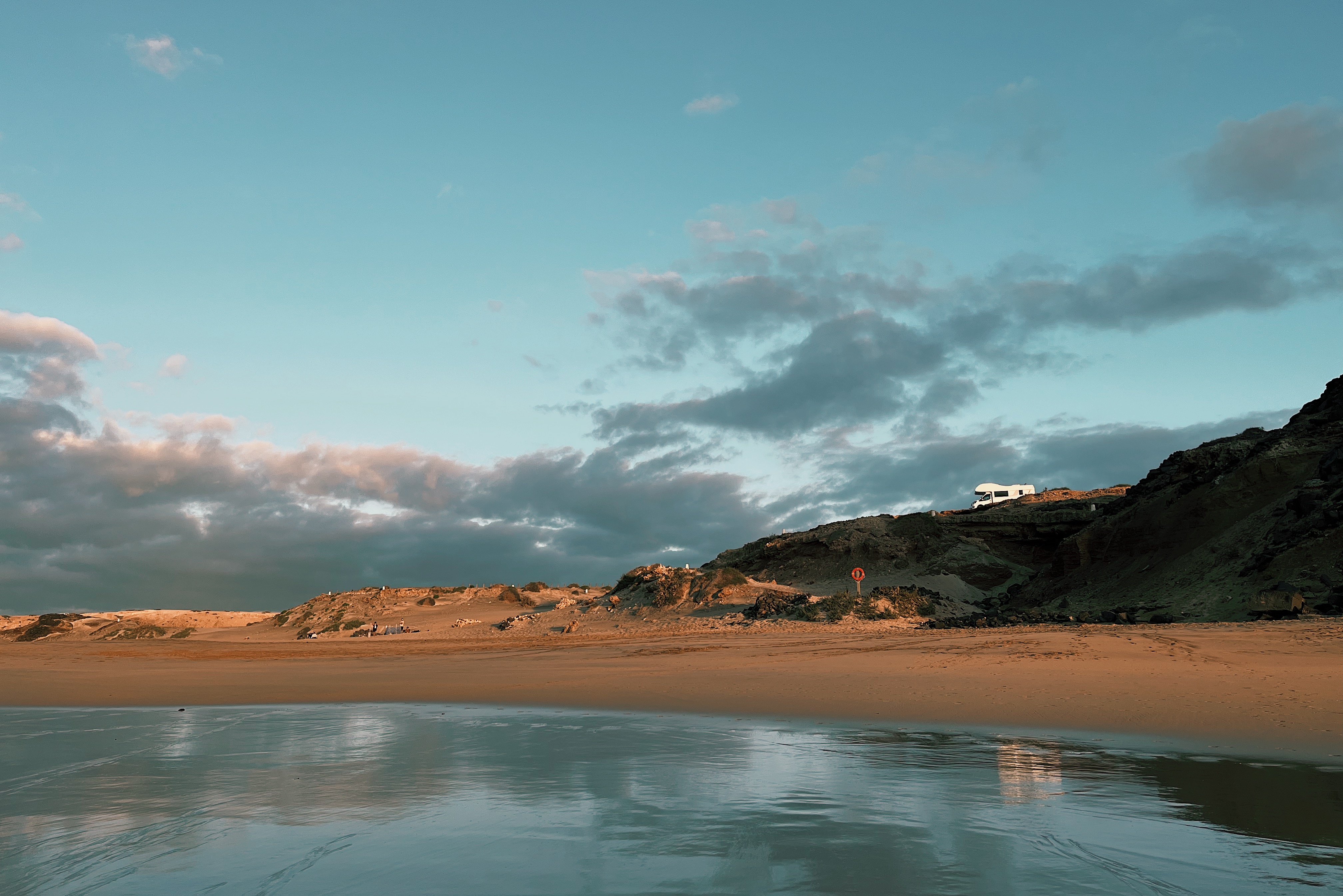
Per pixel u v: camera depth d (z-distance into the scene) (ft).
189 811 28.22
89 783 33.47
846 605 152.05
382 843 23.85
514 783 32.48
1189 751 39.65
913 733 46.93
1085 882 19.66
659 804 28.55
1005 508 238.89
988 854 22.11
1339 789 30.32
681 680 76.33
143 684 84.79
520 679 82.84
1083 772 34.04
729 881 19.92
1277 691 54.19
